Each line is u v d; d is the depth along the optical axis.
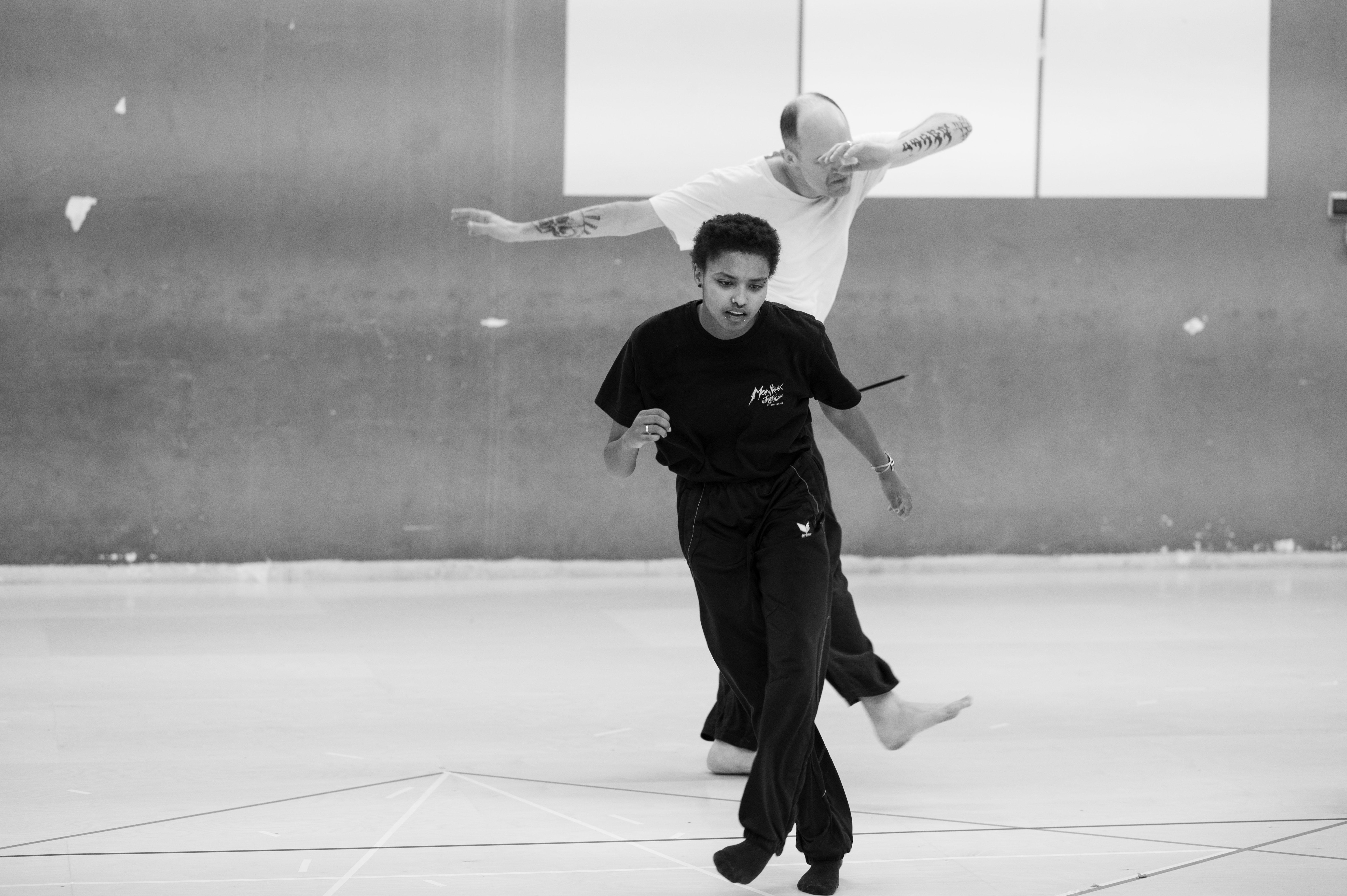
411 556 16.12
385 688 10.70
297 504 15.92
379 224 15.91
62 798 7.80
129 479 15.69
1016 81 16.61
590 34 16.05
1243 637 12.94
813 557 6.48
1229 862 6.88
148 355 15.64
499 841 7.14
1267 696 10.61
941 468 16.83
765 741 6.08
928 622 13.59
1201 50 16.86
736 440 6.53
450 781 8.26
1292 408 17.30
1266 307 17.19
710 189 8.70
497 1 15.94
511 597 14.88
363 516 16.03
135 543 15.73
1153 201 16.94
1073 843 7.19
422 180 15.95
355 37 15.78
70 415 15.56
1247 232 17.11
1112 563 17.09
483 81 15.97
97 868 6.64
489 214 8.92
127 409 15.63
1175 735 9.43
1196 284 17.08
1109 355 17.00
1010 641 12.69
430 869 6.70
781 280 8.68
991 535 16.94
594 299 16.22
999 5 16.50
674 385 6.56
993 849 7.09
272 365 15.83
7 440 15.45
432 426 16.08
